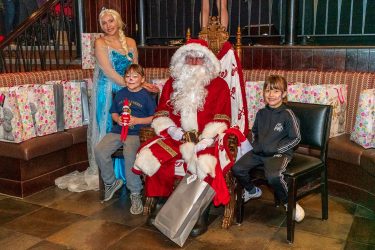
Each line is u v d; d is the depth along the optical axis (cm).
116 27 334
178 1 545
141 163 264
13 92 315
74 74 404
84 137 373
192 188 251
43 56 440
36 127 336
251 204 310
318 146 267
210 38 308
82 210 300
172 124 277
